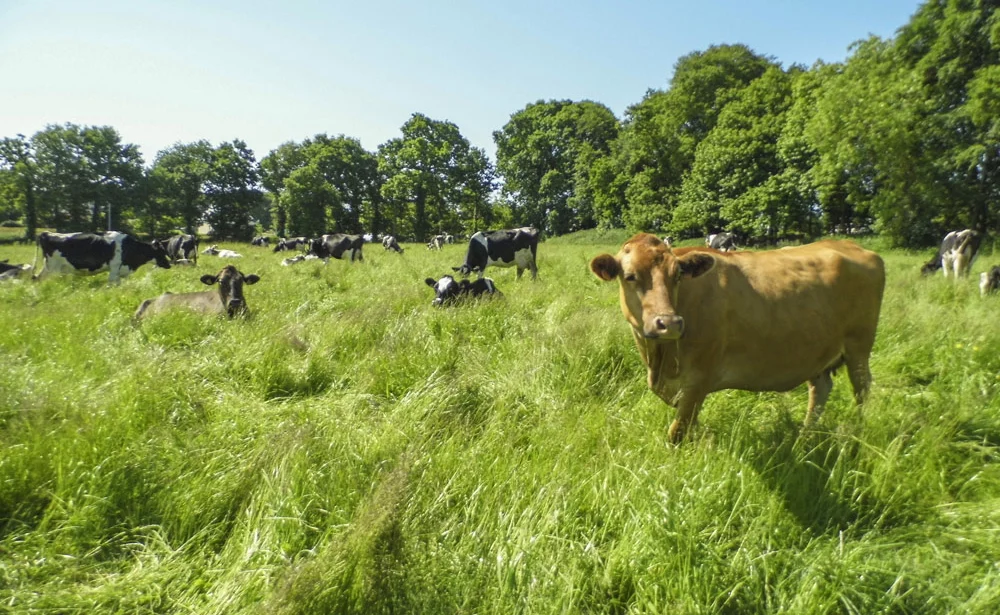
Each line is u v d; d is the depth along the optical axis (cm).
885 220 2786
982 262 1755
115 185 6262
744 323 382
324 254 2530
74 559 262
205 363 514
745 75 4522
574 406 425
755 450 336
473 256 1584
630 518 277
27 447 314
